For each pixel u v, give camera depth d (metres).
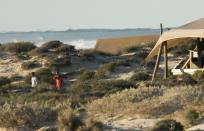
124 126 44.47
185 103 49.69
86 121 42.69
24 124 45.38
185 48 126.12
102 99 53.94
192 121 44.47
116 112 49.25
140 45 143.00
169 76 85.56
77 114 44.66
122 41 177.25
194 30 83.06
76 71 104.81
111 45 175.38
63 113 44.25
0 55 118.75
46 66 109.56
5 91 83.00
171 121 43.00
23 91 82.56
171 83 71.88
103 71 102.62
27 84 92.88
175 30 85.00
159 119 46.72
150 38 181.12
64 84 94.25
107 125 44.34
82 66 113.81
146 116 47.75
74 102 57.72
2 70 109.19
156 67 85.81
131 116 48.03
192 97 50.75
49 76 98.00
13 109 46.34
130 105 49.97
